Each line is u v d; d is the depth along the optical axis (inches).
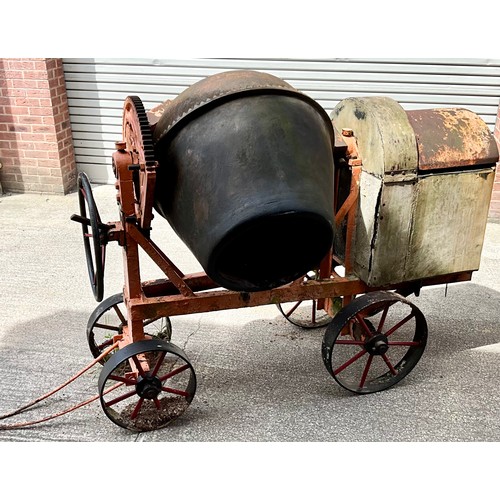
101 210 192.2
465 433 97.8
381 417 101.6
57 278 149.7
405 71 182.2
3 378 110.8
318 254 88.0
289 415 102.3
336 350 121.7
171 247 167.6
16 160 205.9
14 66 191.5
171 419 99.1
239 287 87.7
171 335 124.9
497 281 149.6
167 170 88.7
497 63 175.9
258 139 81.4
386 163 95.3
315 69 187.2
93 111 207.5
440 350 120.7
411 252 103.9
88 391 108.0
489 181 103.3
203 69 194.7
